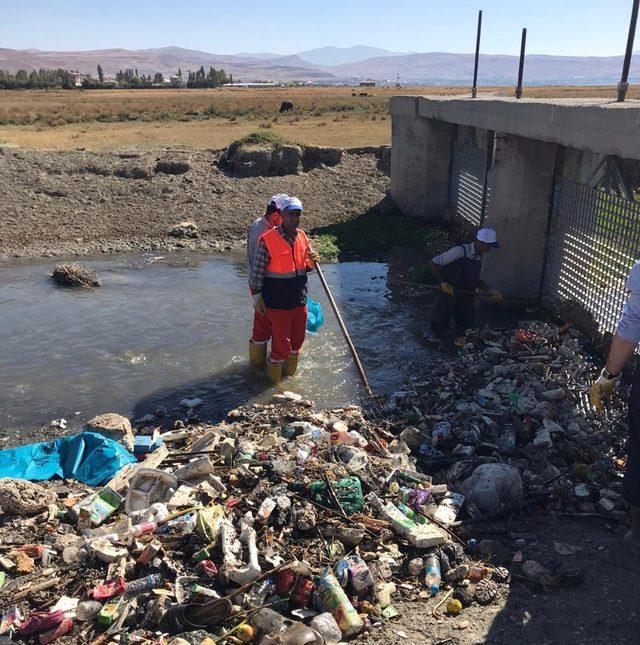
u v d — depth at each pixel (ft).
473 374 23.50
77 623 11.46
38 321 30.01
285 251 22.47
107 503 14.83
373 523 14.14
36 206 48.93
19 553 13.10
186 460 17.24
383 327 29.60
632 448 12.51
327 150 60.54
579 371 22.15
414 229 47.50
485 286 28.89
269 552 13.01
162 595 11.83
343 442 18.06
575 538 14.34
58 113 152.76
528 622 11.83
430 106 42.91
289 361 24.16
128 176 54.95
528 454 17.71
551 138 23.86
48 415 21.52
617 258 23.48
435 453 18.17
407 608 12.17
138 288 35.22
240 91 422.41
